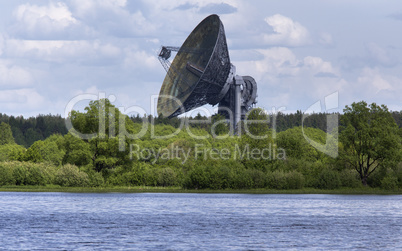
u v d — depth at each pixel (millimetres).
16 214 112500
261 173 176250
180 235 86625
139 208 125312
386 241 84188
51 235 86000
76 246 76875
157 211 119375
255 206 131875
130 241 81062
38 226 95500
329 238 86188
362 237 87625
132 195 160000
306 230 94000
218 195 162875
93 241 80875
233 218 108500
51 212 116250
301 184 175125
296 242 82000
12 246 76812
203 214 114562
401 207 133375
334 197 160375
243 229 93750
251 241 82125
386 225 101625
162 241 81188
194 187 174875
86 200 143750
